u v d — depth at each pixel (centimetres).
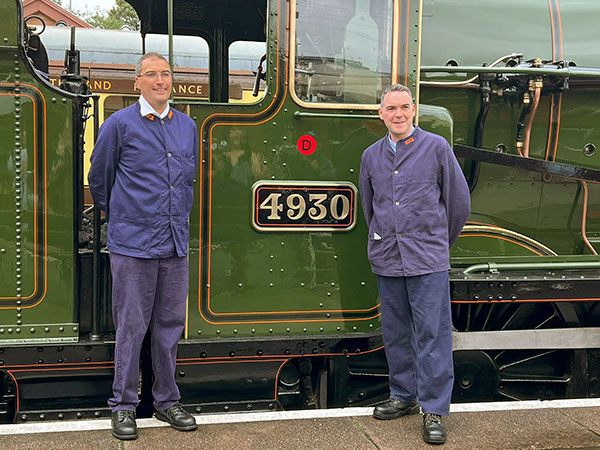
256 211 279
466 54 346
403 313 268
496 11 357
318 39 281
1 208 255
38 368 264
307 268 286
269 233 281
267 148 278
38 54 342
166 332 255
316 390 312
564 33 357
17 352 260
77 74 299
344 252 289
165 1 392
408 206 254
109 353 269
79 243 272
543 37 355
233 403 282
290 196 281
